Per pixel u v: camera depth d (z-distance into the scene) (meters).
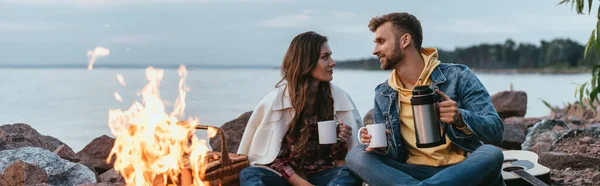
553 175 4.11
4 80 29.80
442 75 3.03
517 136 5.64
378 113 3.18
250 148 3.37
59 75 41.94
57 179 3.77
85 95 17.19
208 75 38.81
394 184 2.86
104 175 4.14
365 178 2.98
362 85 21.88
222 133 3.15
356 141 3.40
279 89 3.36
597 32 4.48
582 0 4.45
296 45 3.30
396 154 3.06
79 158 4.47
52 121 10.34
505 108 7.24
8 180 3.55
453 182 2.74
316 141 3.31
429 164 3.02
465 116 2.79
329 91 3.37
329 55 3.32
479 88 2.98
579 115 7.42
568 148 4.73
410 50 3.05
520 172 3.36
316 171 3.29
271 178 3.19
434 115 2.83
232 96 15.89
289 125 3.33
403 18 3.04
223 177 3.14
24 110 12.42
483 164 2.78
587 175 4.02
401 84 3.13
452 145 3.02
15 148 4.29
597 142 4.78
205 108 12.05
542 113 11.30
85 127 9.48
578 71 32.41
